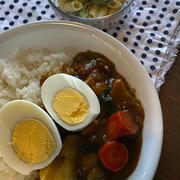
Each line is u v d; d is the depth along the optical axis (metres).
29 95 0.15
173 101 0.15
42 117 0.13
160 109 0.13
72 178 0.13
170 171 0.14
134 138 0.14
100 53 0.16
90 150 0.14
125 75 0.15
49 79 0.14
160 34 0.17
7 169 0.14
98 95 0.15
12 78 0.16
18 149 0.14
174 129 0.14
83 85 0.14
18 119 0.14
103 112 0.14
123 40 0.17
